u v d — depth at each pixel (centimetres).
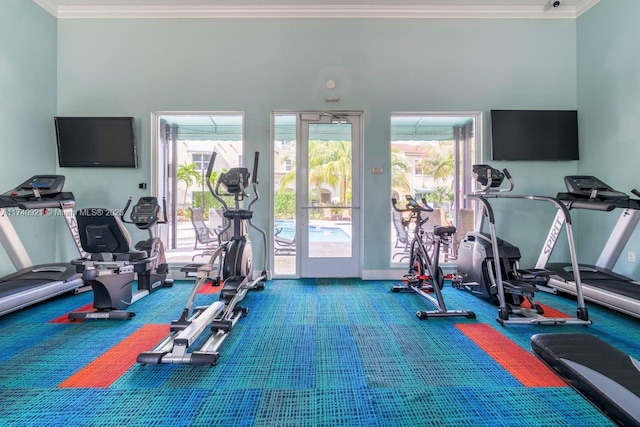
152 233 396
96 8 425
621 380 111
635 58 362
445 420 158
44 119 416
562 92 438
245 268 335
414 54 432
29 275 343
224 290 287
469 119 462
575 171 437
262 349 231
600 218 405
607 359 123
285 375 197
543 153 429
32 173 400
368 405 169
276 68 432
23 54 386
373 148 434
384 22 431
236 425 154
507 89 435
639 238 359
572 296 360
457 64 432
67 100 432
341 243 445
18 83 381
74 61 431
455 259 468
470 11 429
